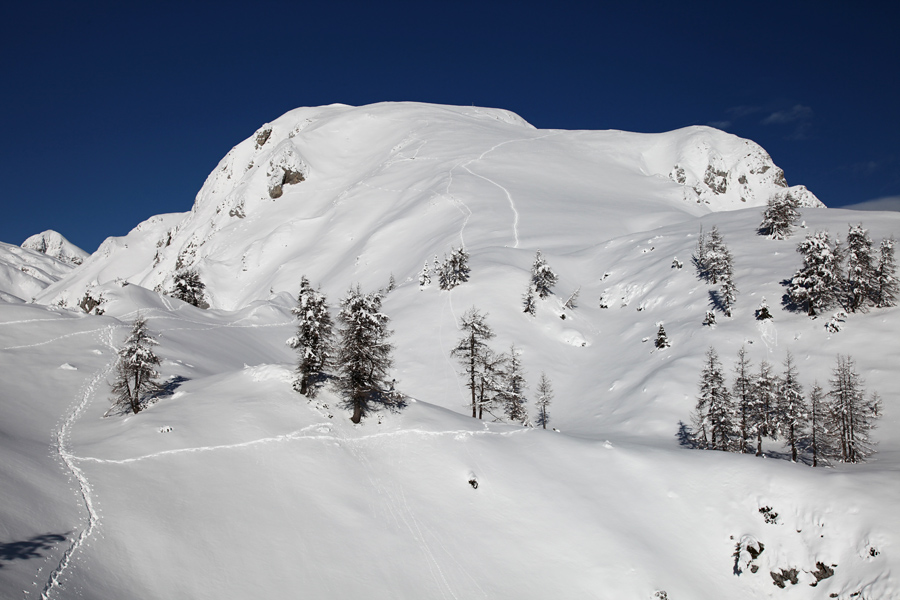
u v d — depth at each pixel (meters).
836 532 36.19
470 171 169.50
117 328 59.94
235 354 69.31
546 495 39.31
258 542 31.52
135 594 26.17
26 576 24.02
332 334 44.75
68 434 39.16
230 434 38.81
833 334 63.78
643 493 40.50
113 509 30.66
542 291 87.44
